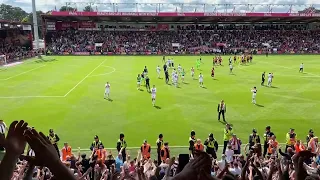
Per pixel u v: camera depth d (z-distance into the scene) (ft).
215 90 118.42
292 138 57.67
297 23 319.47
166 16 262.06
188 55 255.70
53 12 255.09
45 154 6.26
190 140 55.47
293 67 180.34
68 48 265.34
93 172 37.27
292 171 21.17
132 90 118.62
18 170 26.55
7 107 95.14
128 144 66.90
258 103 99.09
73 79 142.10
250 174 18.67
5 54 216.13
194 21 305.94
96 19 288.30
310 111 89.76
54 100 103.50
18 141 6.62
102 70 169.27
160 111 90.58
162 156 50.03
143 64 195.11
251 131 74.43
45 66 186.09
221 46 287.69
